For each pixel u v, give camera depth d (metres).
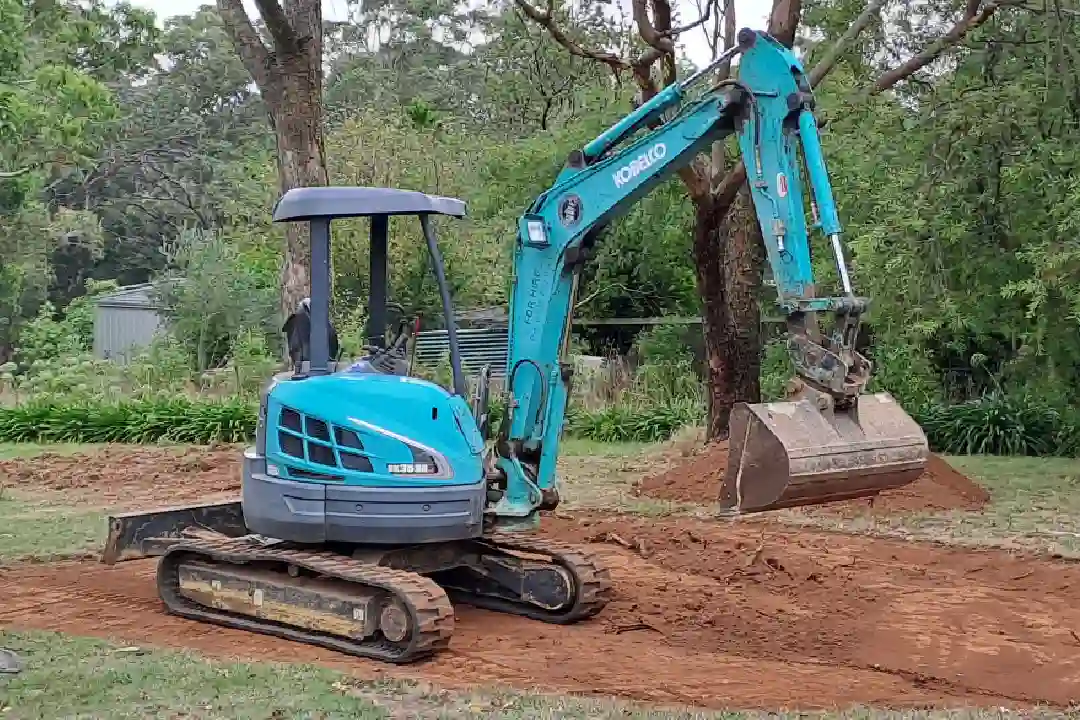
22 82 30.83
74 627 8.74
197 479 17.59
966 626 9.05
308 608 8.41
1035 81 16.17
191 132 56.69
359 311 25.38
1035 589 10.38
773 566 11.02
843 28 16.92
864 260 17.89
